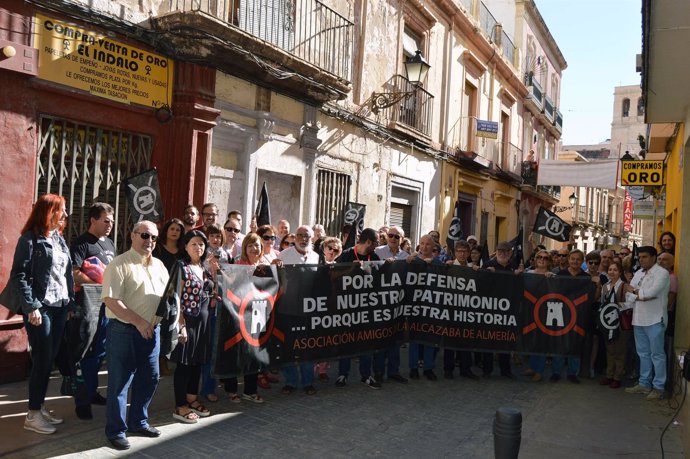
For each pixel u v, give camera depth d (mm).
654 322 7195
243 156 8984
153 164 7566
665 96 7094
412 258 7531
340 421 5605
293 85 9406
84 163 6727
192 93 7711
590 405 6762
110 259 5285
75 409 5230
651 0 4746
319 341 6465
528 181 23234
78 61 6504
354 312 6773
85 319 4879
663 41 5469
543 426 5871
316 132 10469
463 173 17594
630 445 5438
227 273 5613
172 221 5473
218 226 6164
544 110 26922
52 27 6238
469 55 17266
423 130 14641
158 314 4570
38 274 4531
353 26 11625
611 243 42844
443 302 7605
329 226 11219
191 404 5426
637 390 7441
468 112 18312
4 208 5879
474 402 6609
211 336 5566
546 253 8031
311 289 6422
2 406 5273
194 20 7082
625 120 56562
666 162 11711
